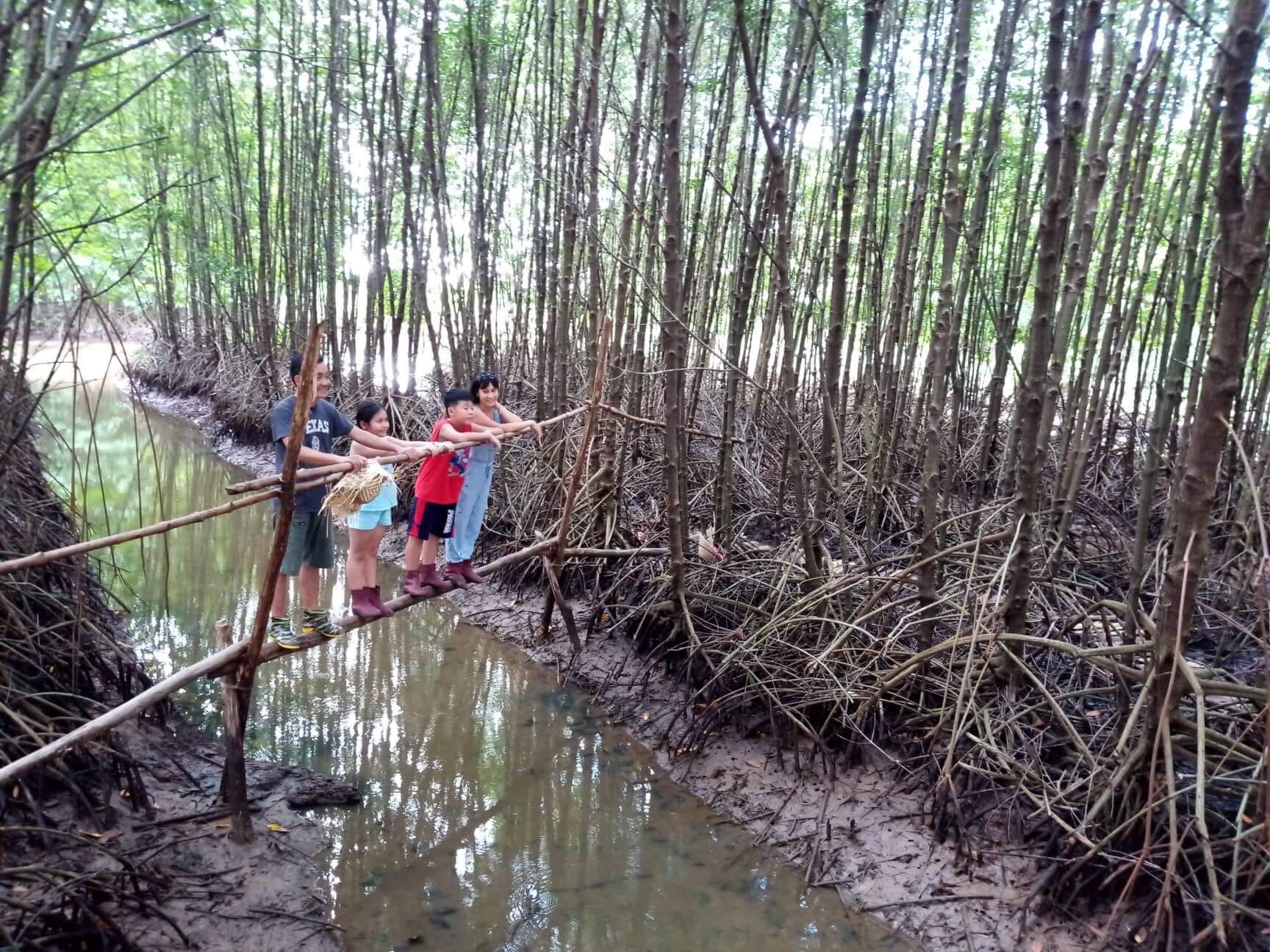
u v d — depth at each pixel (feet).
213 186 47.88
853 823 15.07
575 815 15.94
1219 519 21.40
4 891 11.67
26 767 10.19
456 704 19.94
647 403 30.86
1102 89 16.33
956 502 27.25
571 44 31.91
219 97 41.60
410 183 31.48
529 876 14.19
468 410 16.78
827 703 16.99
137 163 41.39
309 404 11.51
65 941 11.03
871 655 17.07
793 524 25.75
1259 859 11.42
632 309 25.02
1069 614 17.60
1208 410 10.43
